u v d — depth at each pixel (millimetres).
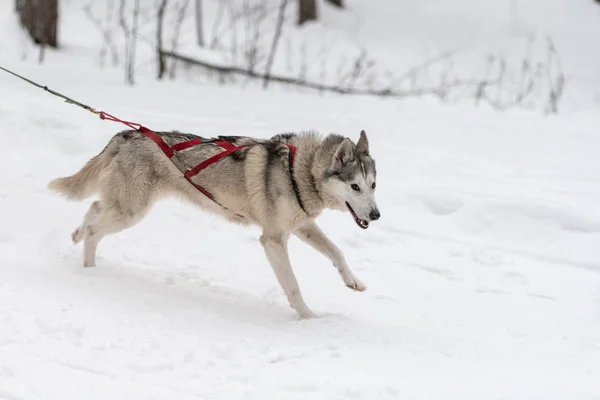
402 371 5973
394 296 8109
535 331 7215
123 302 6977
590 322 7520
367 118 15242
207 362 5824
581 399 5285
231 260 8789
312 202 7426
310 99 17203
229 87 17812
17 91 13945
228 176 7535
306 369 5871
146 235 9203
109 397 5105
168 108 14266
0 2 22266
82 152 11562
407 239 9812
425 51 23594
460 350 6586
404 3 26906
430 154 12688
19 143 11539
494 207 10305
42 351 5719
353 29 24938
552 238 9781
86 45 20719
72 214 9516
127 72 17438
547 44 23688
